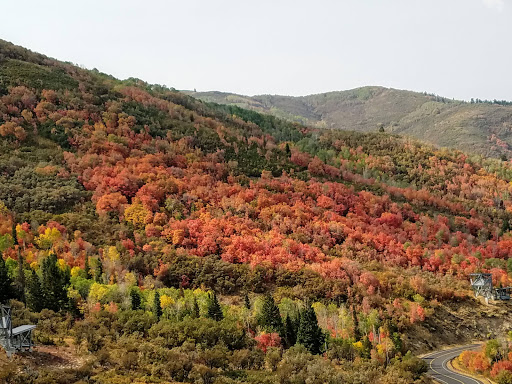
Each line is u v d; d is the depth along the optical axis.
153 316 92.44
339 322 107.06
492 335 126.31
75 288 102.69
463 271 153.38
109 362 71.06
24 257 113.62
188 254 133.75
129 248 132.12
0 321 66.81
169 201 160.12
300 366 80.69
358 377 80.62
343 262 137.88
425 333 120.75
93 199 154.62
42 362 67.38
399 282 135.75
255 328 101.50
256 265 129.50
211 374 71.50
